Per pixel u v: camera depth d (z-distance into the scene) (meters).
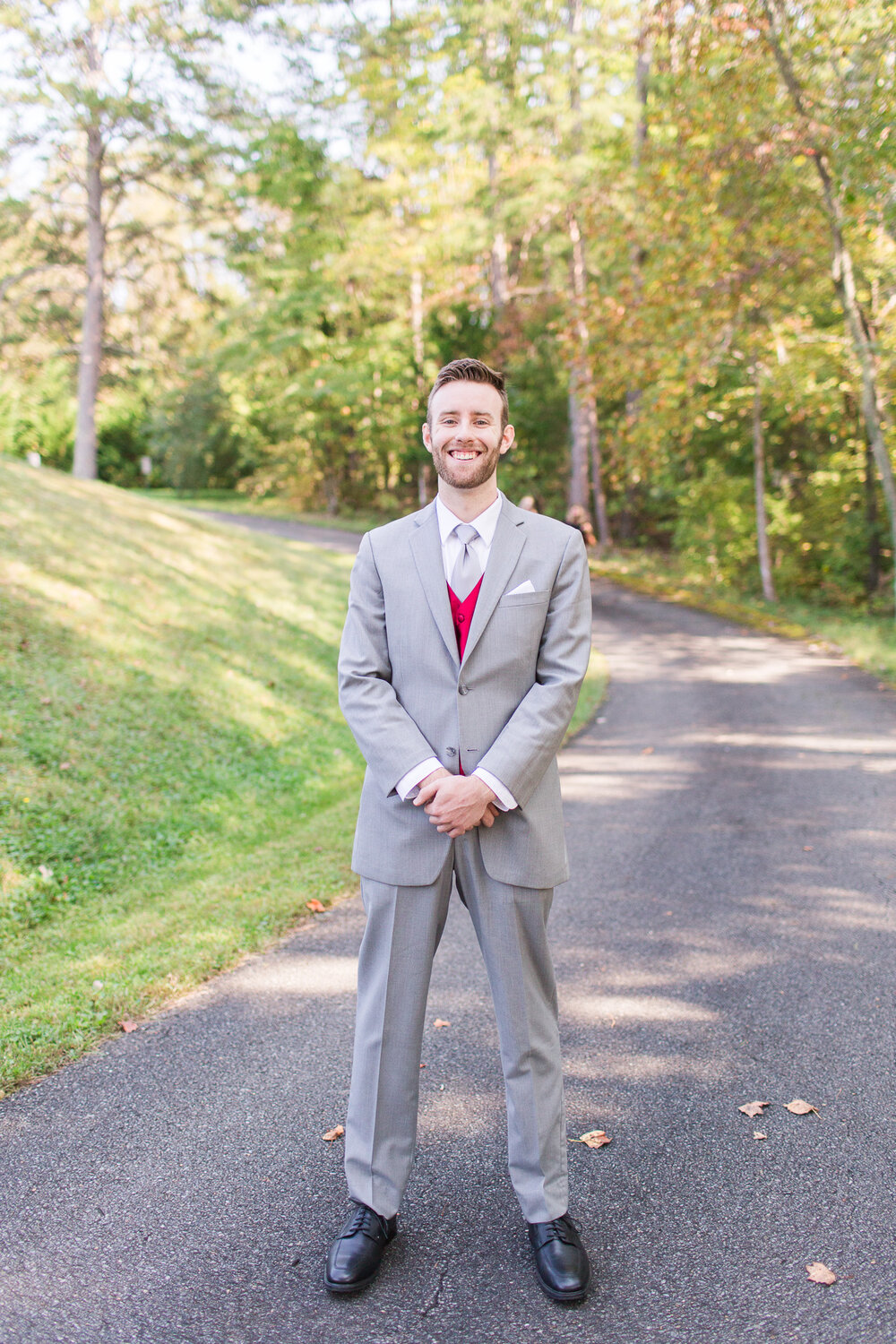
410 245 29.08
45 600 9.20
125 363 28.92
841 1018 3.47
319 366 31.36
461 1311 2.11
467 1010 3.59
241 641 10.22
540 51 24.94
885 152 11.70
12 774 5.79
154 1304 2.12
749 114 12.91
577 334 15.53
